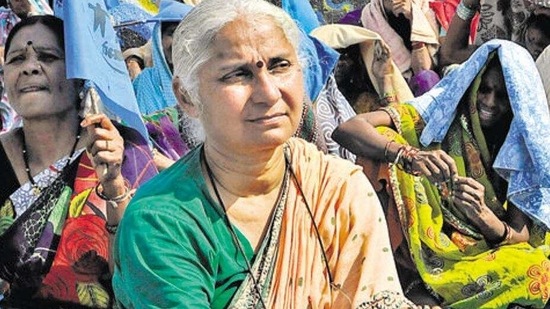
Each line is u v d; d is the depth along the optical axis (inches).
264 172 115.3
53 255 159.9
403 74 254.2
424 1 277.3
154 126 180.9
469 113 193.9
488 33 253.9
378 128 192.7
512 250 188.1
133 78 215.8
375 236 117.3
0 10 202.5
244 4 111.6
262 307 113.3
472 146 193.8
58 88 163.6
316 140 194.9
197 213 113.0
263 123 110.8
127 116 160.9
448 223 190.9
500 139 194.7
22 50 163.5
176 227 111.4
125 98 160.7
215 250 113.0
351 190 119.0
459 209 190.4
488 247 190.9
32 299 160.2
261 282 113.7
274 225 115.4
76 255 159.5
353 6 283.6
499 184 196.5
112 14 222.2
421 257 187.2
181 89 116.0
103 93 157.6
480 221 186.5
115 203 150.6
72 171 163.5
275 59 111.3
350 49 226.5
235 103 110.4
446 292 185.8
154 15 228.7
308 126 193.8
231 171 114.7
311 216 116.8
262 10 111.8
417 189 189.6
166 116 183.3
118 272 115.6
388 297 114.0
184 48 112.3
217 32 110.7
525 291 184.5
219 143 113.3
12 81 164.2
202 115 113.6
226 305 113.2
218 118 111.7
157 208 112.2
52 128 163.9
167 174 116.6
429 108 194.7
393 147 186.5
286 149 119.4
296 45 113.7
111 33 161.3
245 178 115.1
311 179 118.4
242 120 111.0
